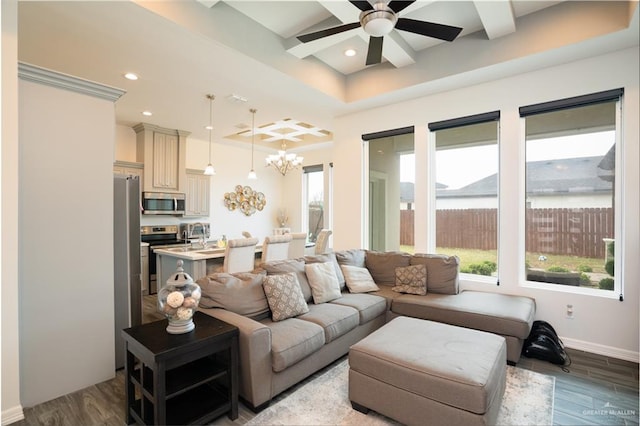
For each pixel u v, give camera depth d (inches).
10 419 77.7
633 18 97.2
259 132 267.4
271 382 84.7
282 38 134.8
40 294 87.4
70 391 92.3
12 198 78.5
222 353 85.7
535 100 132.6
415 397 72.8
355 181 189.6
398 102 171.3
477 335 90.0
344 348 111.4
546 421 78.4
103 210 99.7
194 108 183.8
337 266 148.1
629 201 113.2
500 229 140.3
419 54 148.3
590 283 125.2
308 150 310.3
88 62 125.7
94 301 97.3
